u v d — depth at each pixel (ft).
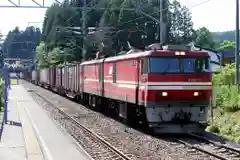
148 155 45.24
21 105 114.52
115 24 222.89
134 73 64.34
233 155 44.98
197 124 59.26
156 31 221.66
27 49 427.33
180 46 61.31
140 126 70.54
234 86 78.13
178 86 58.65
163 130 58.49
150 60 58.59
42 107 109.19
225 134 59.57
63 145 50.60
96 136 57.00
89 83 103.65
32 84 322.34
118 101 77.05
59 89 174.81
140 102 61.46
